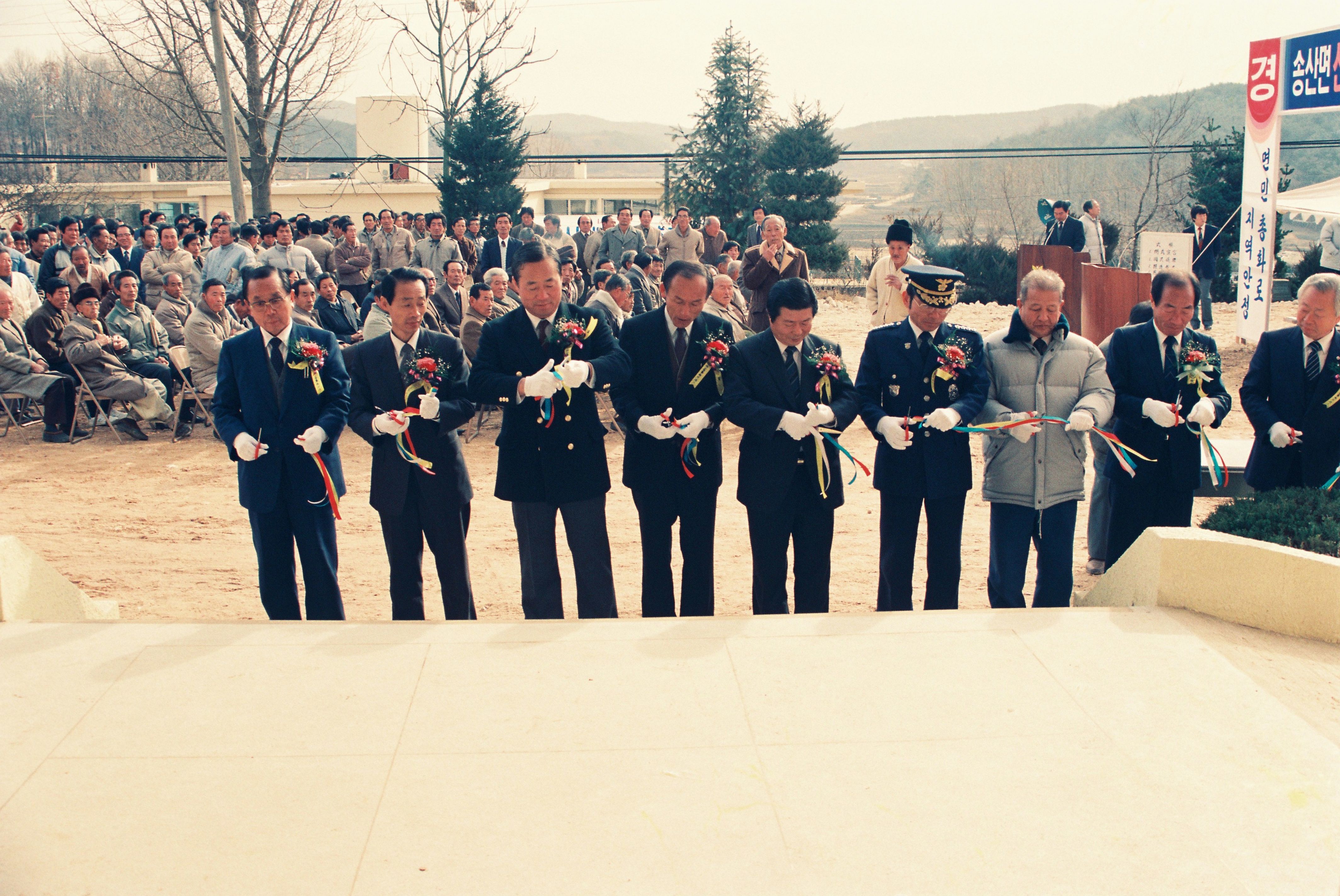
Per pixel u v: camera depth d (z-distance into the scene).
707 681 4.07
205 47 23.31
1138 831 3.18
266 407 5.10
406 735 3.66
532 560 5.31
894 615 4.73
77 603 5.18
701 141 35.56
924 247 33.75
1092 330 15.79
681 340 5.40
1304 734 3.73
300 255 15.24
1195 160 28.36
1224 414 5.48
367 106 35.34
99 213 39.34
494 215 28.28
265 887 2.88
